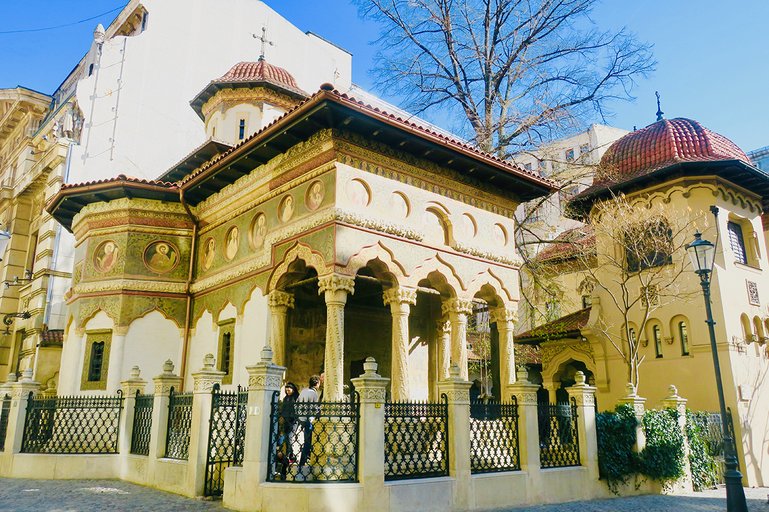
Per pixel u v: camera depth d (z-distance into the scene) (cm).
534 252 2589
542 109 2197
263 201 1462
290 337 1566
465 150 1391
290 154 1362
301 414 896
